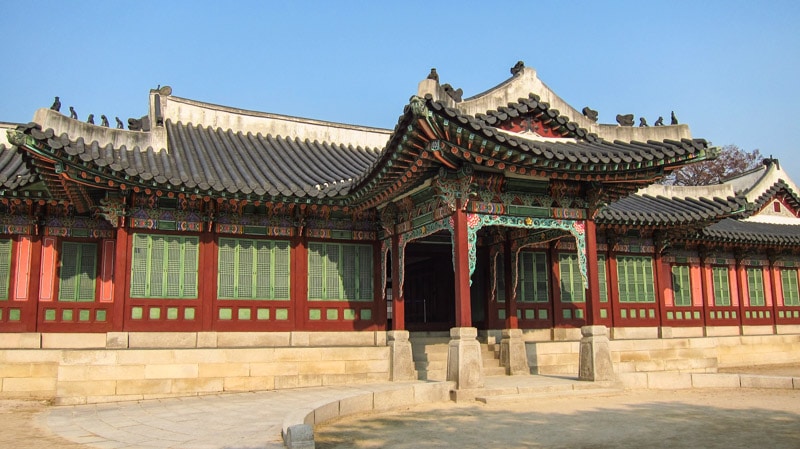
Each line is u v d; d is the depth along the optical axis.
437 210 21.28
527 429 14.87
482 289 27.58
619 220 27.42
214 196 21.75
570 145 21.89
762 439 13.72
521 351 24.92
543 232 24.70
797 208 40.00
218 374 21.31
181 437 13.43
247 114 30.50
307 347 22.97
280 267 24.41
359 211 25.30
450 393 19.08
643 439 13.74
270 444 12.31
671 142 21.38
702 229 31.22
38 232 23.55
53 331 23.19
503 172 20.48
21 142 17.45
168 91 28.94
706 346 28.95
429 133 17.22
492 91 22.58
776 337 33.28
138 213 22.69
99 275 24.08
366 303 25.36
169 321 22.55
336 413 15.84
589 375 21.12
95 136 23.39
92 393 19.72
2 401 19.50
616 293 30.28
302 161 27.80
